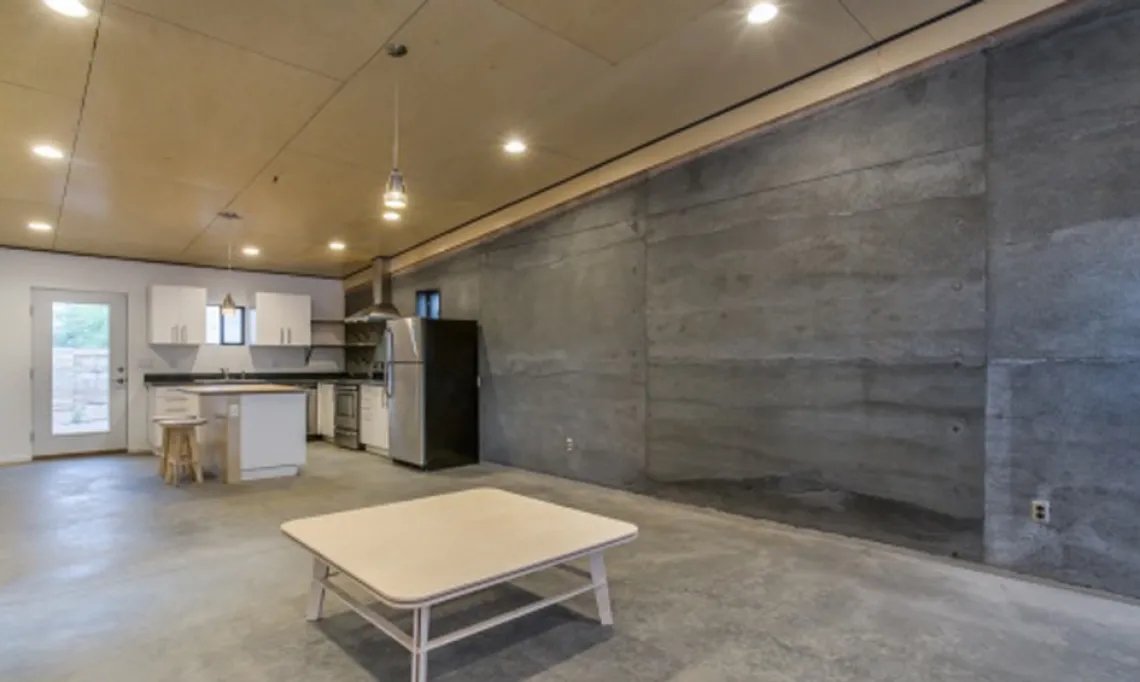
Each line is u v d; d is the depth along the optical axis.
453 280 6.97
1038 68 2.96
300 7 2.65
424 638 1.98
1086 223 2.84
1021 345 3.03
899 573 3.07
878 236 3.51
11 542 3.66
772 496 4.01
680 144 4.43
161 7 2.61
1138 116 2.71
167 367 7.64
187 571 3.17
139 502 4.71
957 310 3.22
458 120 3.90
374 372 8.55
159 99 3.43
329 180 4.86
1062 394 2.92
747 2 2.81
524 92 3.56
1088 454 2.85
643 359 4.87
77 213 5.51
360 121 3.83
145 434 7.40
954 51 3.16
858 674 2.12
